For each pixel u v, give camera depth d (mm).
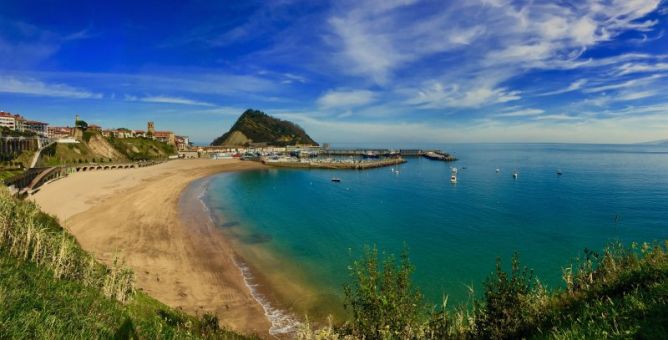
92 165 118562
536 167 141125
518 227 48781
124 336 8438
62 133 178875
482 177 110438
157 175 109812
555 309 8664
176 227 46656
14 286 8656
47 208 51312
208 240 41719
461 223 51938
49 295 9062
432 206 65562
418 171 136500
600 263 10648
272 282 30453
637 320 6219
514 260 10234
